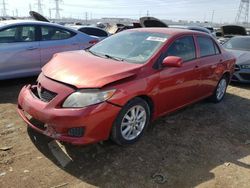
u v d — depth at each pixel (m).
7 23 6.43
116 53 4.59
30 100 3.79
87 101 3.44
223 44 9.54
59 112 3.42
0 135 4.13
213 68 5.62
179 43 4.76
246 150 4.28
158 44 4.50
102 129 3.56
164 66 4.23
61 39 7.13
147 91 4.00
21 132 4.24
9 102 5.49
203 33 5.58
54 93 3.61
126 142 3.97
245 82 8.02
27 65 6.57
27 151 3.74
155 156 3.85
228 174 3.61
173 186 3.29
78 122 3.38
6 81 6.91
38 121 3.77
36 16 12.84
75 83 3.54
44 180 3.21
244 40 9.33
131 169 3.52
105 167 3.51
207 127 4.94
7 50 6.22
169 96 4.52
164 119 5.09
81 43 7.41
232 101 6.57
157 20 14.17
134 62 4.20
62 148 3.85
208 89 5.73
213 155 4.03
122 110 3.73
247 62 7.93
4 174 3.27
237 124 5.21
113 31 17.33
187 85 4.89
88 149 3.86
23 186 3.10
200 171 3.62
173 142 4.28
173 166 3.66
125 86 3.70
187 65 4.81
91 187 3.15
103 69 3.82
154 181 3.34
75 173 3.36
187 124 4.97
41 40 6.77
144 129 4.23
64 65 4.04
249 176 3.61
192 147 4.18
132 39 4.84
